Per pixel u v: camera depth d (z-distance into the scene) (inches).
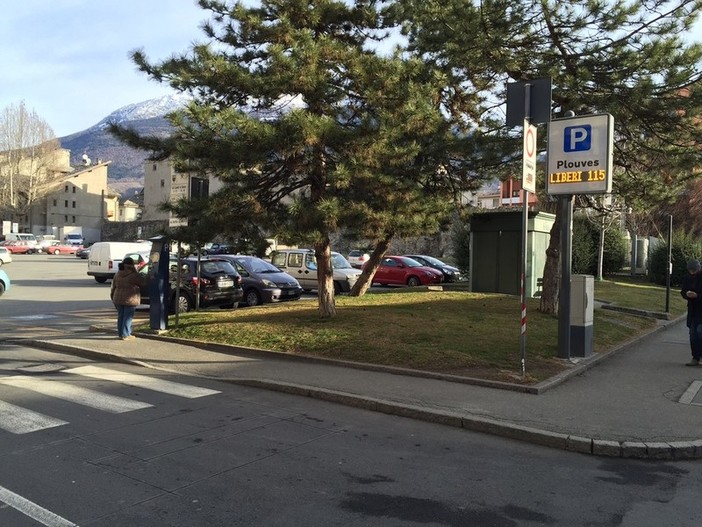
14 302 788.0
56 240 3196.4
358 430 251.6
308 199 422.9
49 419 255.8
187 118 394.0
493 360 362.0
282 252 897.5
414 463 211.0
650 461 219.3
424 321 480.4
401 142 437.1
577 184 368.2
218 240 454.0
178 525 155.7
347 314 513.7
